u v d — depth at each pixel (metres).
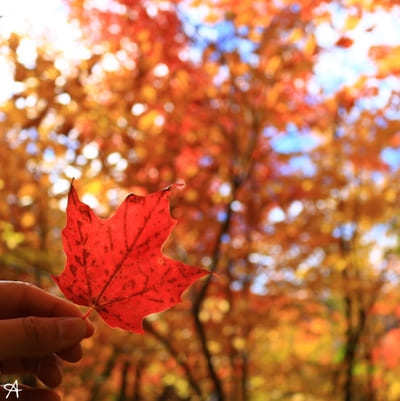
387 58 6.05
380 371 9.36
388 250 8.25
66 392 7.40
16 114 5.84
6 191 6.42
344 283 7.92
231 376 8.16
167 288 0.96
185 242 7.71
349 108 6.72
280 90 6.87
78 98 5.90
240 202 7.51
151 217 0.95
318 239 7.90
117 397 9.09
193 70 6.96
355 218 7.75
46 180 6.44
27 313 1.11
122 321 0.98
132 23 6.75
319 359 9.48
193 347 7.58
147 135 6.58
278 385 9.39
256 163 7.48
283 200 7.53
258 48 6.55
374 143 7.38
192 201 7.32
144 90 6.55
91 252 0.96
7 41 5.41
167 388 9.57
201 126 7.08
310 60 6.61
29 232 6.70
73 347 1.03
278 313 8.41
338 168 7.71
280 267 7.86
